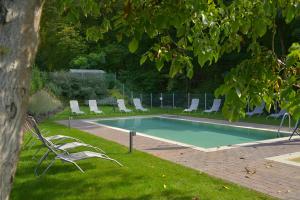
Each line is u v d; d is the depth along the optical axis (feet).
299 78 7.39
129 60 122.01
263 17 8.42
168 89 104.88
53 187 20.10
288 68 7.43
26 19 5.07
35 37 5.24
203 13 8.87
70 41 108.47
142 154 29.63
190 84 105.40
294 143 35.27
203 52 8.68
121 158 27.73
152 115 73.56
